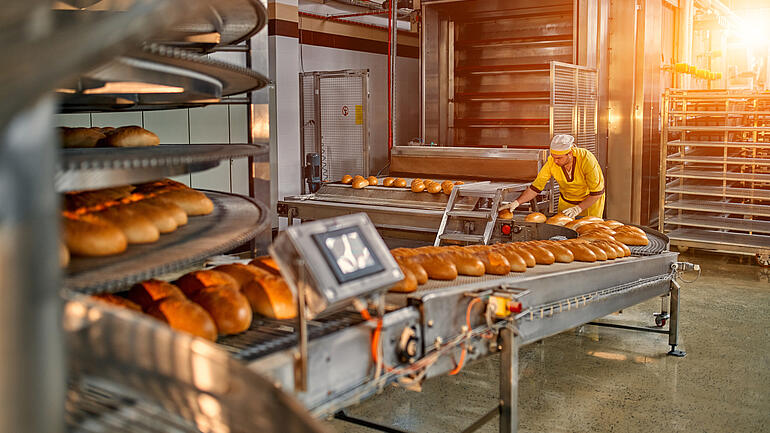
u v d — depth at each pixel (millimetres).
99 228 1519
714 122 7105
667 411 3080
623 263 3119
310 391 1547
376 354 1689
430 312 1939
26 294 894
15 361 896
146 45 1275
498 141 7934
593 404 3162
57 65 777
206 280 1861
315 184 7746
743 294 5262
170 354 1216
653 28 7238
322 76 8195
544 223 4332
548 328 2521
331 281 1450
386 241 5574
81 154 1514
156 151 1776
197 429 1255
